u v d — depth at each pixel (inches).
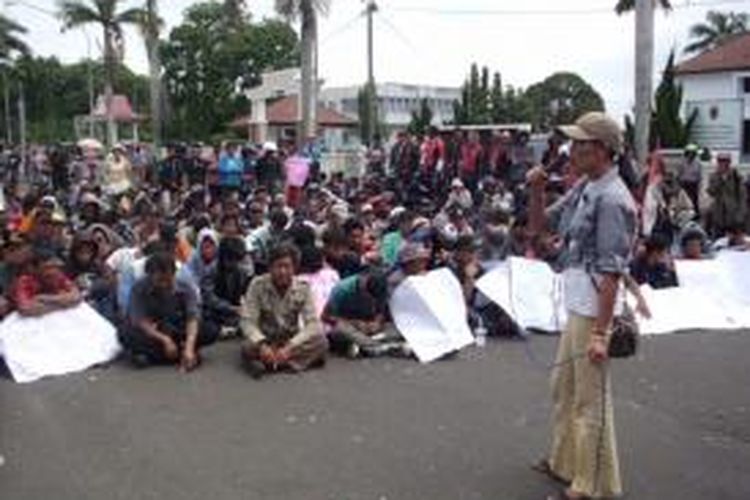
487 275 437.7
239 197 755.4
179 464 268.7
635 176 569.0
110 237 485.1
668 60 1189.7
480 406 322.3
